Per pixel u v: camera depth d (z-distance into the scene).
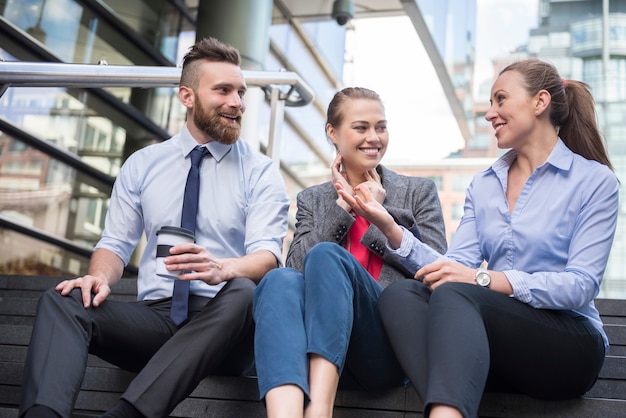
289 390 1.55
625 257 5.38
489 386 1.92
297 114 6.86
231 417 1.93
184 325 1.97
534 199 1.95
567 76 6.33
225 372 2.05
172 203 2.26
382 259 2.21
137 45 6.34
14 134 5.09
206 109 2.29
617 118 5.99
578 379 1.77
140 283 2.22
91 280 1.92
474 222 2.09
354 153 2.38
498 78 2.04
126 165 2.35
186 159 2.32
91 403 2.15
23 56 5.36
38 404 1.63
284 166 6.70
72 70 2.83
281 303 1.69
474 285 1.72
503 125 2.01
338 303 1.67
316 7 7.40
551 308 1.77
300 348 1.62
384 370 1.85
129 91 6.00
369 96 2.41
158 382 1.75
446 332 1.57
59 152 5.41
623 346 2.43
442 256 2.03
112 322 1.92
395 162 6.52
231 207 2.26
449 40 6.80
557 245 1.90
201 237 2.23
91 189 5.71
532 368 1.75
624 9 6.35
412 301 1.77
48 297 1.84
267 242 2.18
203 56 2.35
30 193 5.21
